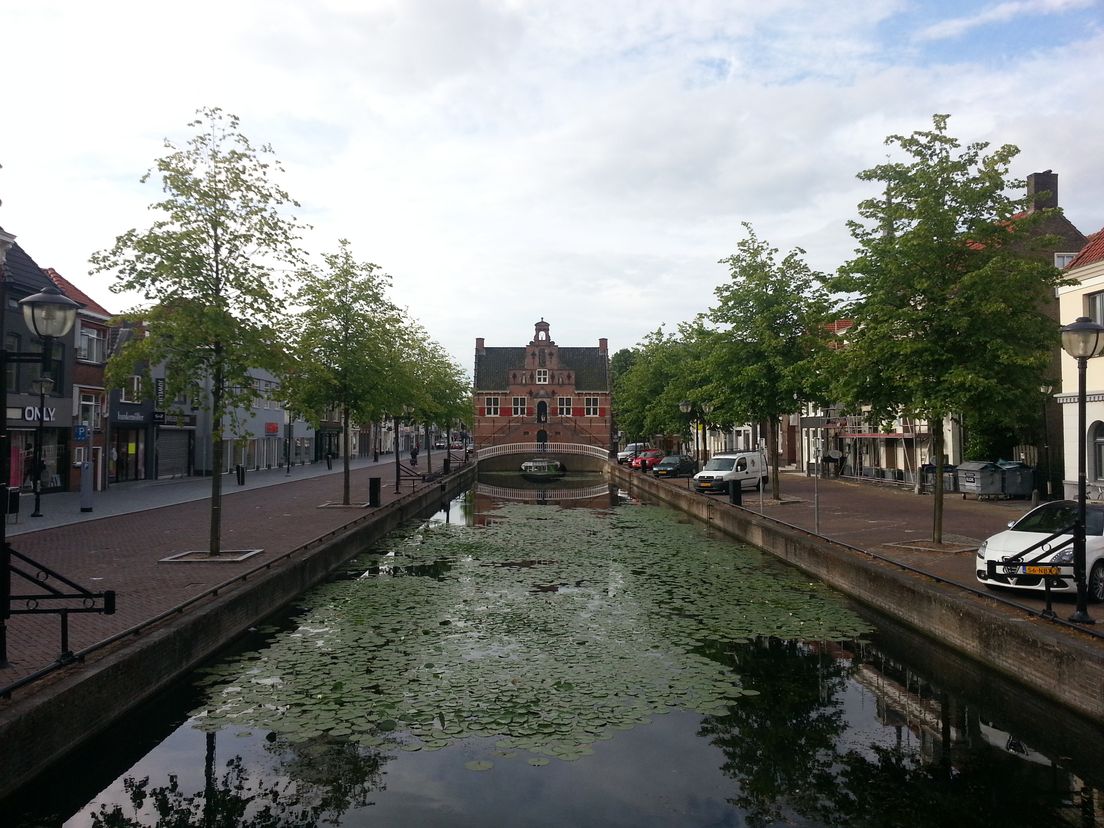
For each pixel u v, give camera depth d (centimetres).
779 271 2361
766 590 1352
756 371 2280
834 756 688
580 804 597
